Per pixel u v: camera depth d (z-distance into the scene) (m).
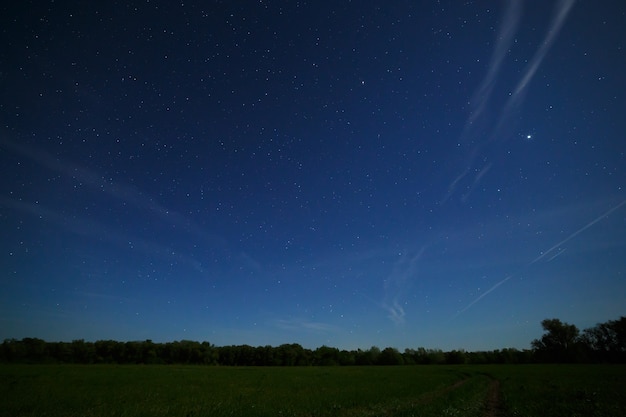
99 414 16.17
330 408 19.88
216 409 18.45
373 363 111.69
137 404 19.66
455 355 108.19
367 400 23.06
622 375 41.75
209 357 102.31
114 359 94.50
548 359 93.44
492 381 40.56
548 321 94.19
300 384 36.81
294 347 114.12
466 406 19.81
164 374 49.03
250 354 107.38
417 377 48.31
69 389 26.83
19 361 84.88
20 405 18.30
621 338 86.88
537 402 19.97
